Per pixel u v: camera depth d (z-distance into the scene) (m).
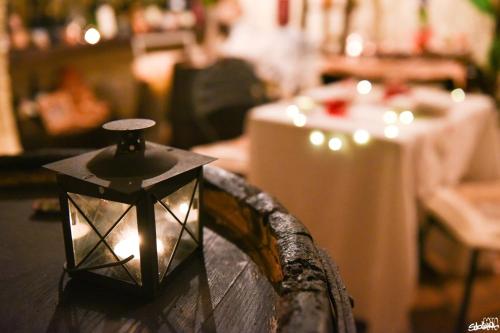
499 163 1.80
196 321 0.52
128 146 0.54
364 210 1.33
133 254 0.54
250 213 0.68
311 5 2.96
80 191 0.53
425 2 2.69
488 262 1.79
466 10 2.66
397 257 1.29
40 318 0.52
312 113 1.55
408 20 2.77
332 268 0.53
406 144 1.25
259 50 2.78
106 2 2.75
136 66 2.84
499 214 1.43
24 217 0.75
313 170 1.42
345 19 2.78
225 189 0.73
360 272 1.36
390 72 2.22
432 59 2.44
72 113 2.39
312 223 1.45
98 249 0.56
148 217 0.51
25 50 2.18
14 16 2.25
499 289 1.72
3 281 0.58
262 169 1.53
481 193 1.56
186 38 3.09
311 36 3.01
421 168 1.36
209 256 0.64
